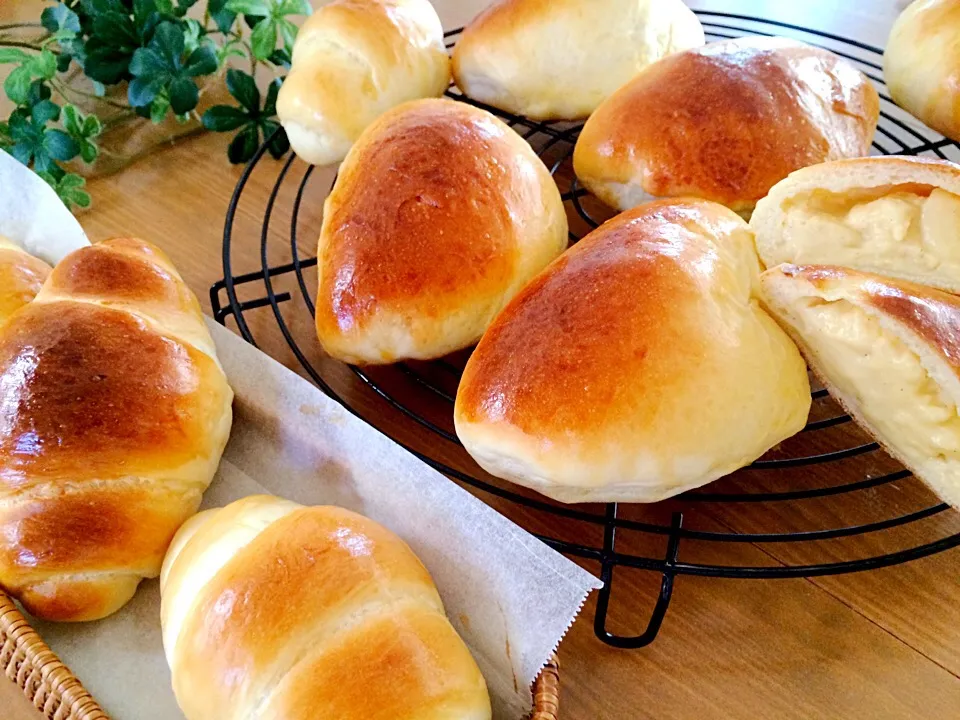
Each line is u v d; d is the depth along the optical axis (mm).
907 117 345
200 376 226
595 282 207
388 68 299
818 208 237
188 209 330
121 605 208
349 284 237
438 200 240
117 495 205
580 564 226
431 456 250
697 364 198
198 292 298
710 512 234
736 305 211
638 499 212
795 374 214
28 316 220
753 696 200
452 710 167
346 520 193
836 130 271
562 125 354
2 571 197
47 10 327
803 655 206
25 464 200
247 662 169
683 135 263
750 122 260
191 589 188
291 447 234
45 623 207
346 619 175
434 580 204
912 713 196
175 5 383
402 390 266
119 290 232
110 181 344
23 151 324
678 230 223
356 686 164
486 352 211
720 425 198
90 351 212
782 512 233
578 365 197
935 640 208
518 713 189
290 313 290
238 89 336
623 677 204
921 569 219
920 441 204
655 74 281
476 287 238
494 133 261
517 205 250
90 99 365
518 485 242
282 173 307
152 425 210
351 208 246
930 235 223
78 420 204
